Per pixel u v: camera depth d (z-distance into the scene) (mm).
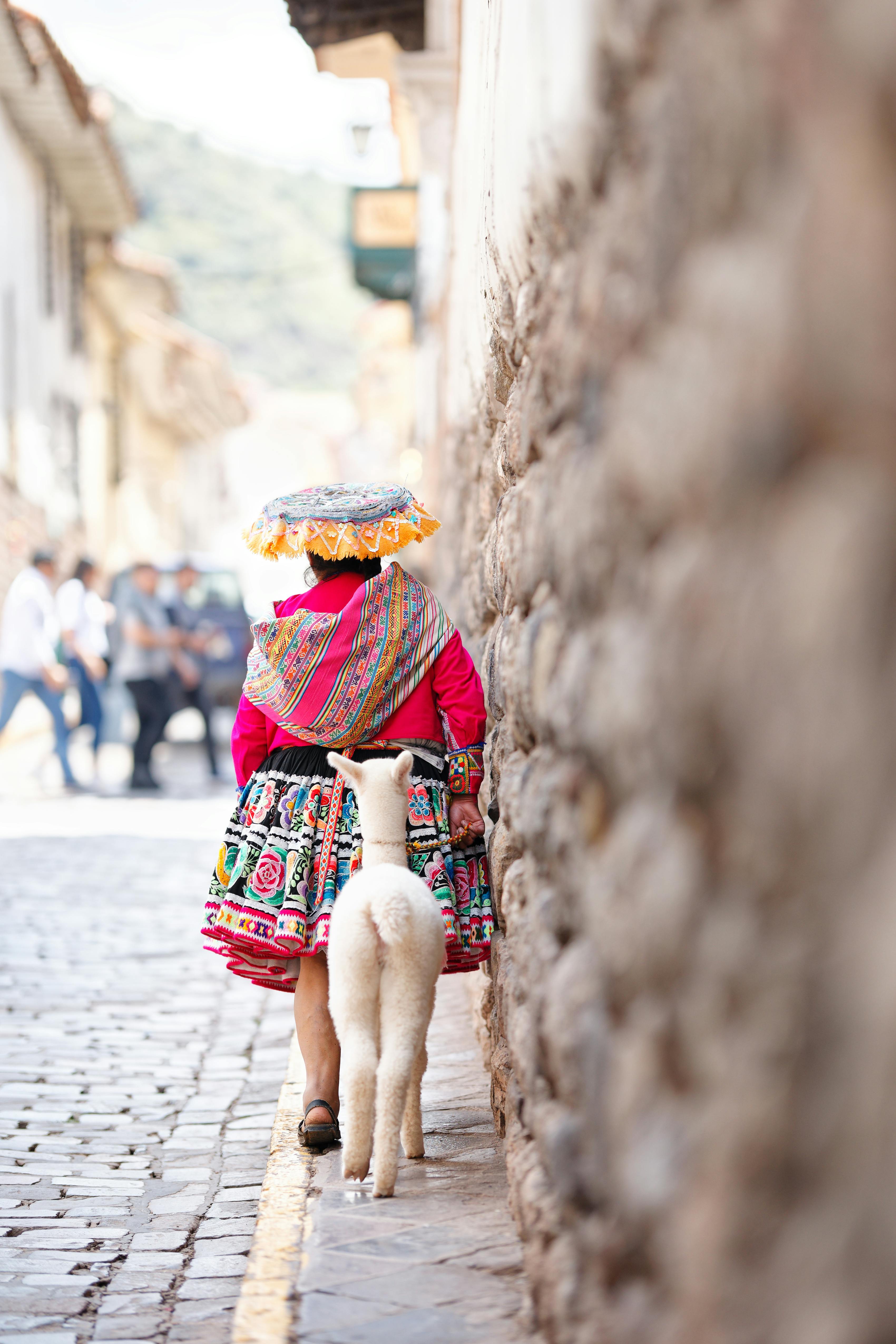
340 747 6211
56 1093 7660
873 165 1879
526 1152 4543
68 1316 4789
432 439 21219
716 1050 2344
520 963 4781
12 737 29875
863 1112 1881
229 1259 5363
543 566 4191
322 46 18906
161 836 17562
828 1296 1934
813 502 2016
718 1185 2287
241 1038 8922
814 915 2029
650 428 2633
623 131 3062
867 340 1891
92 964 10695
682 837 2523
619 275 3027
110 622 26469
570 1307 3434
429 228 34594
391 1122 5270
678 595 2469
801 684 2029
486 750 7016
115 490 52219
